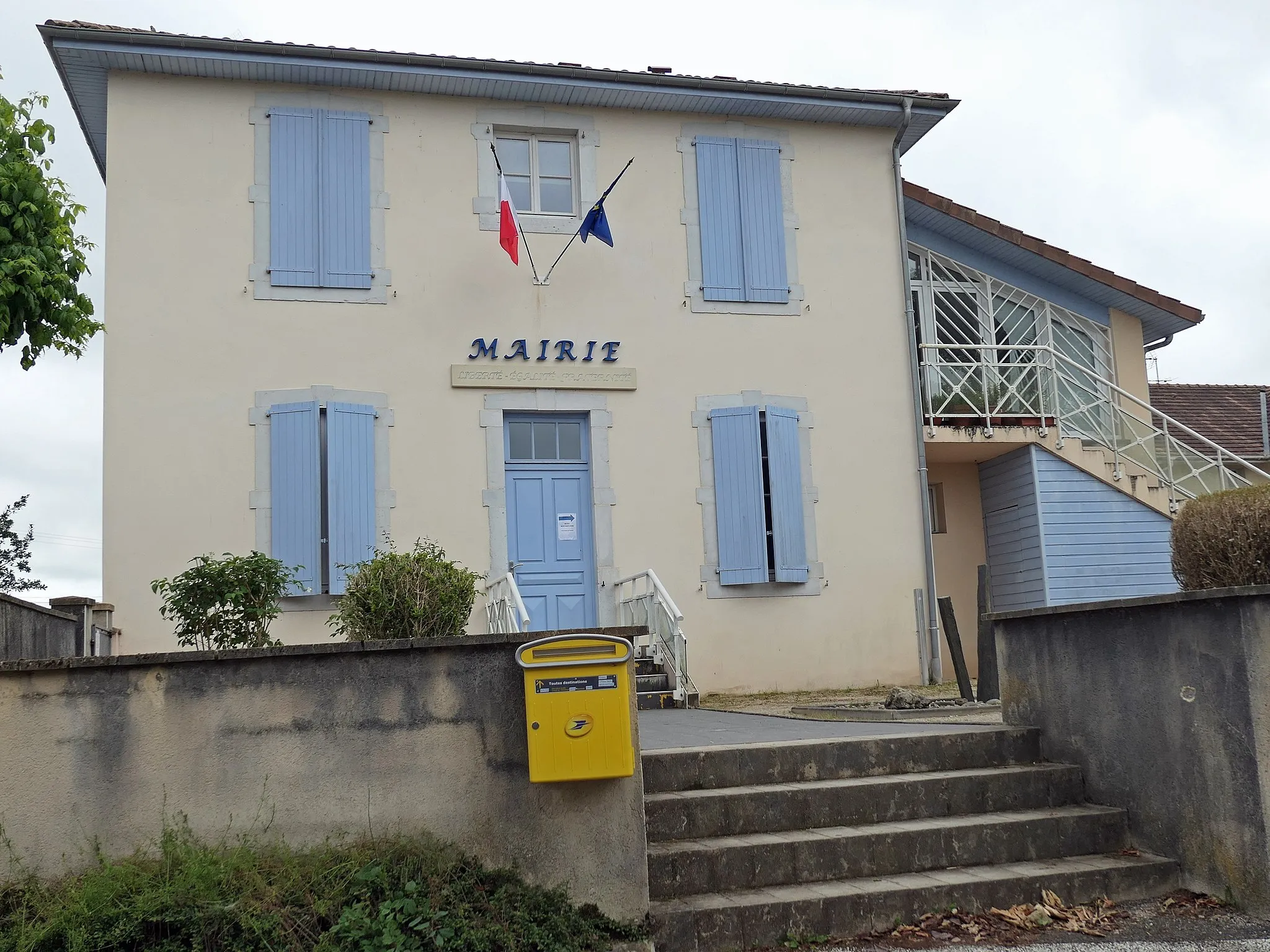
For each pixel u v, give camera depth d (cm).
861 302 1291
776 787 601
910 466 1271
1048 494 1307
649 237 1235
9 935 426
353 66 1136
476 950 445
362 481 1107
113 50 1077
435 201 1180
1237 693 536
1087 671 634
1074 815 596
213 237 1116
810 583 1222
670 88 1220
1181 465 1403
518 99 1212
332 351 1127
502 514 1147
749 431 1220
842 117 1301
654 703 1045
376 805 486
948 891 538
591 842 498
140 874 445
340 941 438
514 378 1169
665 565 1187
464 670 502
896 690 997
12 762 459
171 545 1058
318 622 1077
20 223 727
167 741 473
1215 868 545
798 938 510
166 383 1081
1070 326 1455
